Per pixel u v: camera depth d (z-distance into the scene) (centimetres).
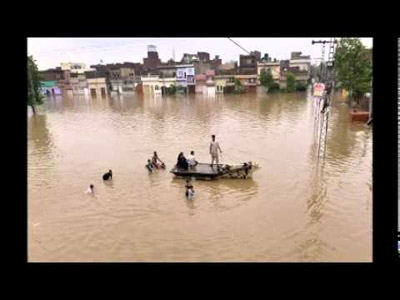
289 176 1373
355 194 1172
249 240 906
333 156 1617
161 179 1398
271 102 3994
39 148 2028
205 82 5566
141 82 5944
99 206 1158
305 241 892
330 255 823
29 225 1034
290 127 2369
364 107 2847
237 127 2452
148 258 841
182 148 1906
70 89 6381
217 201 1162
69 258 854
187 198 1185
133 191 1280
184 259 836
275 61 5388
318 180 1316
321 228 955
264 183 1310
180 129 2470
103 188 1325
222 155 1730
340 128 2175
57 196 1258
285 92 5281
